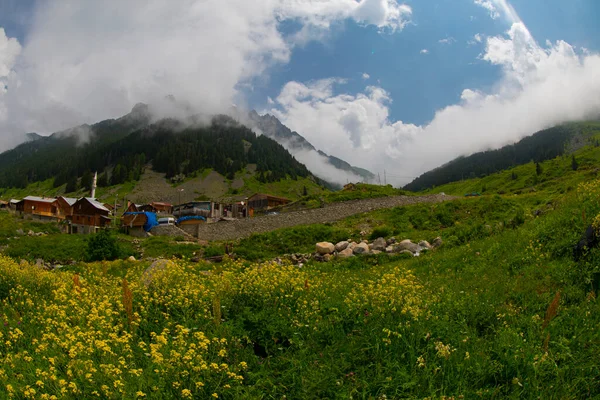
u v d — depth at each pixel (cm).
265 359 714
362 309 873
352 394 607
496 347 723
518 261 1356
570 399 589
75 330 776
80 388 605
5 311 992
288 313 895
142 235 5828
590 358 679
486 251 1650
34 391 554
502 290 1098
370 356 708
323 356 708
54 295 1105
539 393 601
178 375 605
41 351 722
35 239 5128
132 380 622
